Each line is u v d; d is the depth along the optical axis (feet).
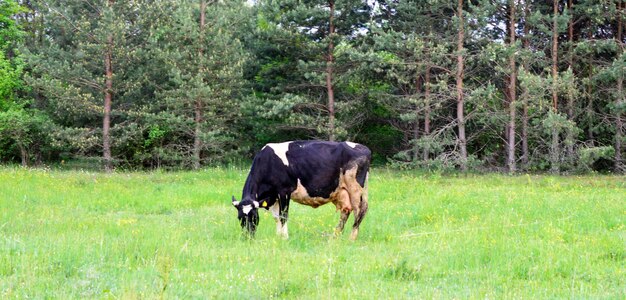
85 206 54.95
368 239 40.11
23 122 99.40
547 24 97.91
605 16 91.56
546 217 46.62
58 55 101.35
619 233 39.83
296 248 35.99
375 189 66.33
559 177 85.15
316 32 101.30
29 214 47.70
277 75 107.76
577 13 95.81
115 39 95.61
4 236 35.63
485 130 106.83
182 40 99.86
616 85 96.07
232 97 105.60
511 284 27.43
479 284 27.63
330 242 36.91
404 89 106.42
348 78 97.76
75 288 24.70
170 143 105.29
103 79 96.99
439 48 90.38
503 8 96.84
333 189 41.73
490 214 47.70
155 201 57.62
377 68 91.97
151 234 38.06
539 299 24.54
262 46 103.86
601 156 89.51
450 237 38.70
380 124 115.55
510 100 99.60
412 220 47.16
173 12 99.96
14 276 25.93
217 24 99.04
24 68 112.88
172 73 95.20
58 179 72.49
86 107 97.45
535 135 95.96
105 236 37.01
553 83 84.89
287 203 41.73
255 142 114.73
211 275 27.73
